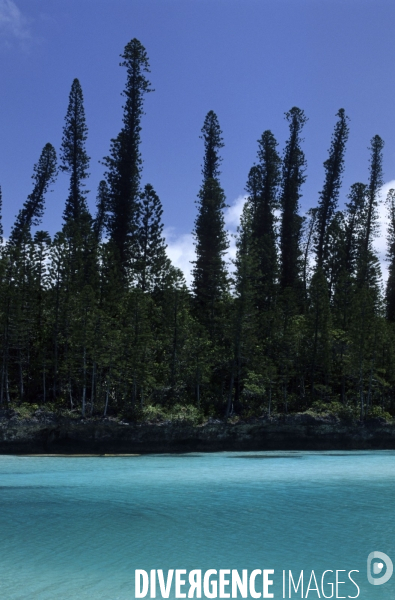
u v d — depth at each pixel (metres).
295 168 94.75
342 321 76.69
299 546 20.47
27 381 65.56
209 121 90.38
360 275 80.69
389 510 25.83
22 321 61.69
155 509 25.95
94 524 23.28
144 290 76.50
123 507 26.38
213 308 74.06
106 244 75.19
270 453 53.31
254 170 93.12
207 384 66.75
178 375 64.44
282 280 89.06
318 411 61.72
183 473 37.62
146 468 40.59
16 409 54.03
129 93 89.12
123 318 65.31
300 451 55.69
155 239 78.94
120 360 60.34
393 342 73.06
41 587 16.45
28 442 52.22
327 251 89.50
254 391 61.44
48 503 27.31
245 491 30.39
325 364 68.50
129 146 85.94
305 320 73.12
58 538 21.33
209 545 20.52
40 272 68.19
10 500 28.05
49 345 64.88
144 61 90.19
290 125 95.88
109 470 39.31
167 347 66.12
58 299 64.19
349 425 59.47
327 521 23.80
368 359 69.88
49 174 86.94
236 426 57.06
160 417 56.38
